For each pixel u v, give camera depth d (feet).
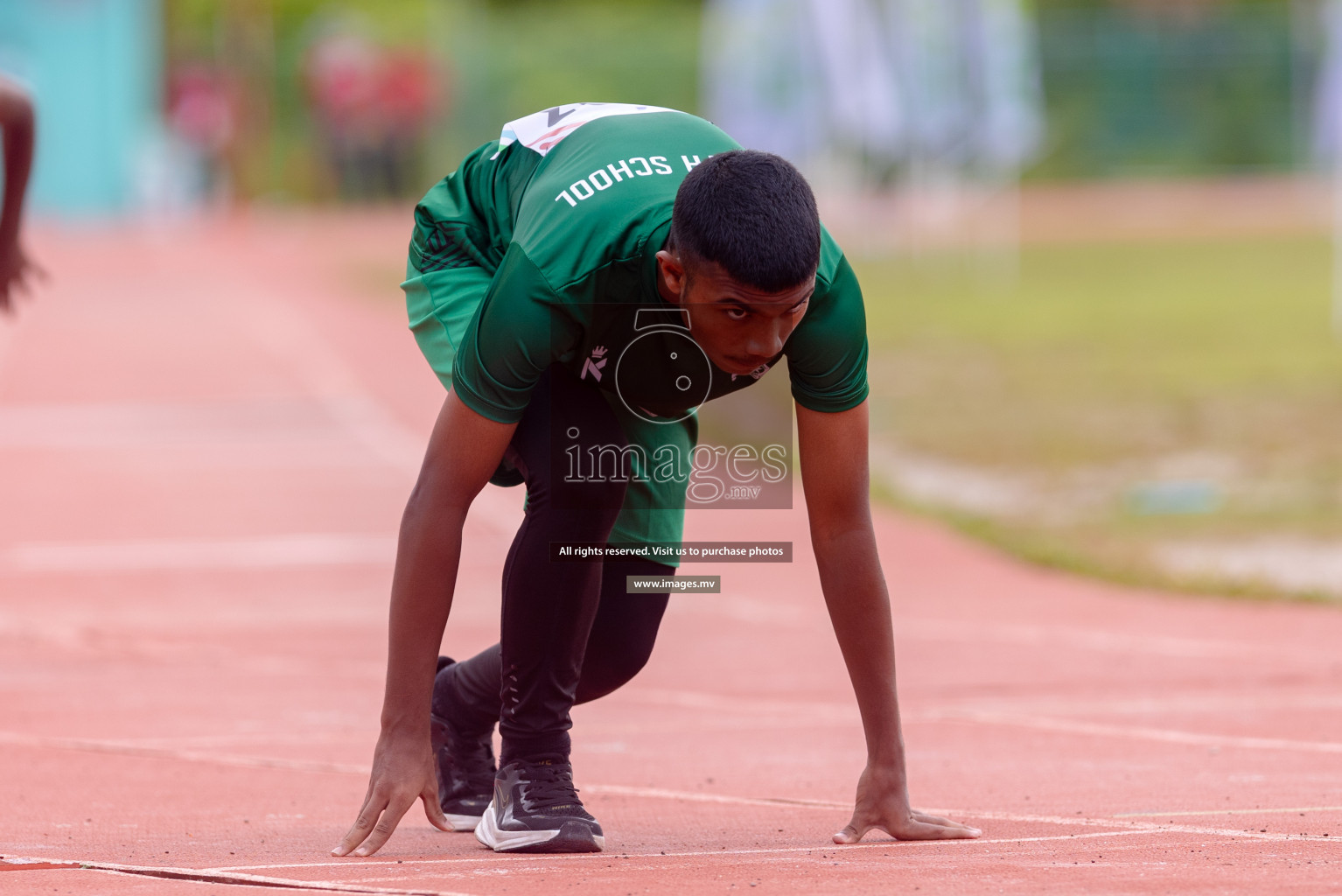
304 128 392.27
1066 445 125.08
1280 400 144.97
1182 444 124.26
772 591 80.59
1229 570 83.10
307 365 173.47
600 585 36.24
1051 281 267.80
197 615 75.25
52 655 66.44
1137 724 53.52
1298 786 43.47
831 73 211.00
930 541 94.58
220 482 112.37
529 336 32.37
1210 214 366.84
